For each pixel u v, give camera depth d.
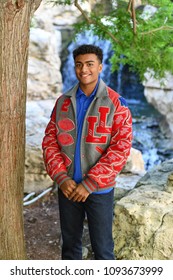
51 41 9.30
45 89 8.77
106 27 4.25
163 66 4.28
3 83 2.23
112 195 2.51
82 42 12.55
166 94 8.49
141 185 3.39
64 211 2.57
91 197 2.43
